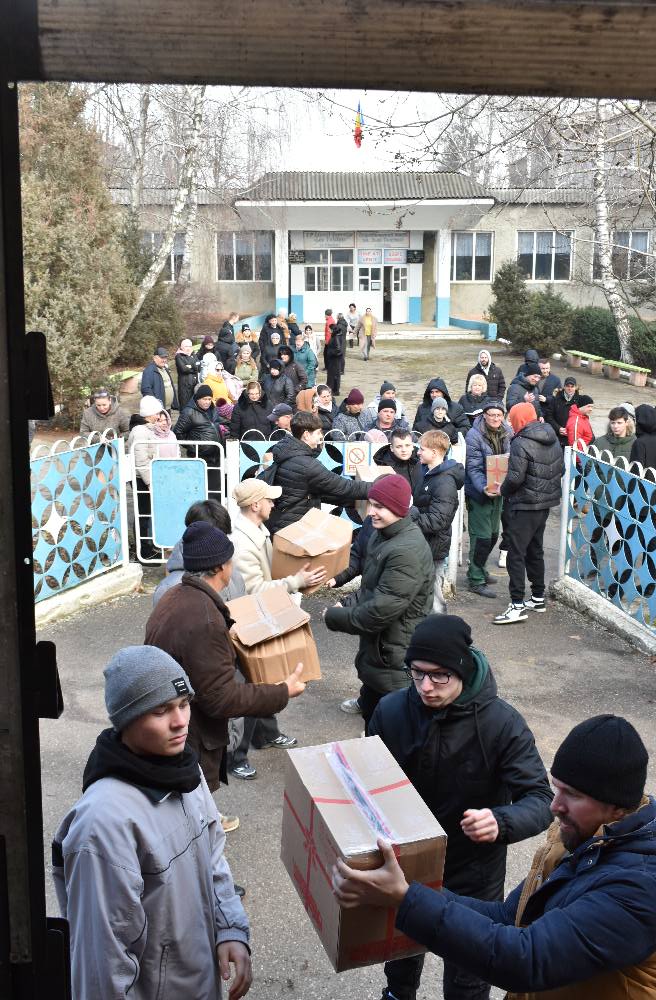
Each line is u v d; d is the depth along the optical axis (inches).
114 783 89.6
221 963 96.4
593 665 279.6
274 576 213.2
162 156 1141.1
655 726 238.2
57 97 685.9
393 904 79.5
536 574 323.0
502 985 72.2
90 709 243.8
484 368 594.6
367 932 84.8
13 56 44.8
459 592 350.9
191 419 391.9
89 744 225.1
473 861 120.9
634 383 949.2
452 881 121.6
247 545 209.6
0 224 52.5
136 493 350.3
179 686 91.4
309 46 43.8
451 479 274.2
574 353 1096.8
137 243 952.9
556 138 321.4
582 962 69.6
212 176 1061.8
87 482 321.1
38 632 295.9
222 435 475.2
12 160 51.7
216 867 101.2
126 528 341.4
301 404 434.6
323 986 147.0
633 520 296.8
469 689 115.3
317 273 1395.2
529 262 1409.9
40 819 57.5
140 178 971.9
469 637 115.9
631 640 293.9
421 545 179.9
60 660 275.1
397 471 305.9
